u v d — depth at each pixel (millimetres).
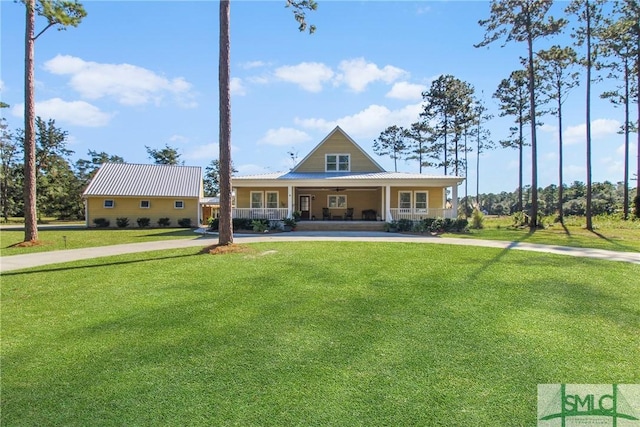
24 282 7562
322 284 7051
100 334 4699
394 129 46906
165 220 28031
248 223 19703
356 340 4422
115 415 2979
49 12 13469
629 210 29281
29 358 4035
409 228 18984
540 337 4492
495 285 6938
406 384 3402
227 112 11633
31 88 14406
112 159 51719
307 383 3434
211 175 55219
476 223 22234
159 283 7305
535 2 20609
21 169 41312
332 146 24234
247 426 2812
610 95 28766
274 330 4766
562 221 25031
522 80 29141
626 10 20781
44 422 2898
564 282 7160
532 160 22562
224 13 11531
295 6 11852
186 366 3805
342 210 24875
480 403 3096
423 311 5461
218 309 5641
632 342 4352
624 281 7242
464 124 37219
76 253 11625
